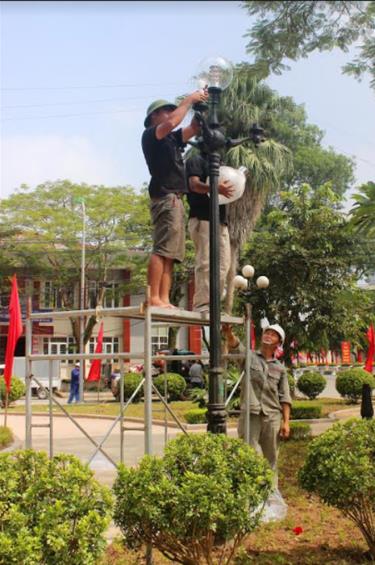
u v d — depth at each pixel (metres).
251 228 17.33
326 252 19.98
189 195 6.37
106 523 3.73
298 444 11.58
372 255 21.39
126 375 22.38
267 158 17.33
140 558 4.98
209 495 3.92
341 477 4.82
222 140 5.46
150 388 4.91
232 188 6.21
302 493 7.49
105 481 8.34
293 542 5.62
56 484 3.88
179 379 22.72
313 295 19.66
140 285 34.03
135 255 34.38
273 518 6.26
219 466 4.13
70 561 3.57
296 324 20.14
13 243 32.91
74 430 15.93
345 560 5.09
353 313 19.97
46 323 35.34
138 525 4.05
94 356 5.54
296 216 20.28
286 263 19.97
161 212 5.47
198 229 6.31
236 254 17.09
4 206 32.41
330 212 19.88
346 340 21.23
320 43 6.36
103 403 22.89
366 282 27.41
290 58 6.68
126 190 33.41
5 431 13.18
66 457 4.18
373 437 5.04
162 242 5.46
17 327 13.05
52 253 33.69
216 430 5.12
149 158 5.53
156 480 4.02
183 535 3.94
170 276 5.58
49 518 3.62
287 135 36.44
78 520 3.75
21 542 3.43
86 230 32.91
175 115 5.25
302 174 37.44
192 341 36.78
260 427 6.57
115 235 33.25
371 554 5.05
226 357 6.67
